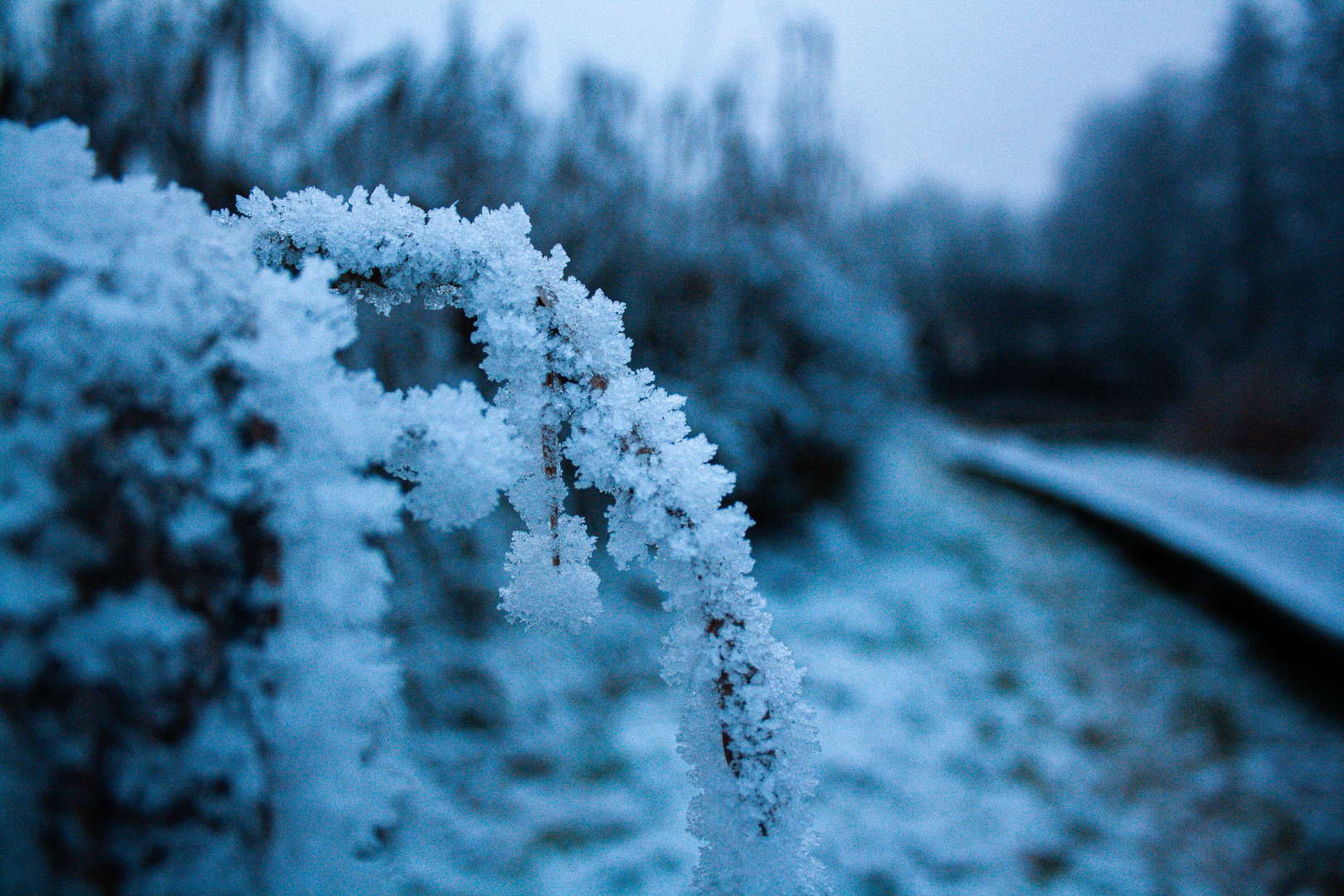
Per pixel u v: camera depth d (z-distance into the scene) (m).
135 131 2.46
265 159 2.80
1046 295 20.77
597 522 3.91
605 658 3.48
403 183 3.26
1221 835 2.95
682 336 4.90
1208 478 9.64
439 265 0.58
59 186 0.42
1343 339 14.96
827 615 4.55
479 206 3.57
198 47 2.52
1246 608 4.79
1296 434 9.68
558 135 4.41
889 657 4.14
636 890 2.20
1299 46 16.53
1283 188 17.42
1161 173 21.39
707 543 0.58
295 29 2.89
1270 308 17.27
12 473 0.34
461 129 3.61
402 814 2.17
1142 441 13.50
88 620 0.34
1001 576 5.66
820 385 5.63
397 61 3.23
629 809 2.55
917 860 2.61
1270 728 3.74
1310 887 2.68
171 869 0.35
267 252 0.57
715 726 0.58
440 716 2.78
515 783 2.58
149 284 0.38
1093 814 3.01
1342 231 15.55
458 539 3.27
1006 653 4.41
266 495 0.38
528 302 0.59
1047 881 2.61
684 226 5.19
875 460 6.69
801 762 0.58
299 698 0.38
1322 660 4.10
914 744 3.34
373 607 0.41
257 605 0.38
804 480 5.69
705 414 4.69
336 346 0.43
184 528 0.36
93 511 0.35
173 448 0.37
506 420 0.59
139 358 0.37
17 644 0.33
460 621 3.24
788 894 0.56
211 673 0.36
